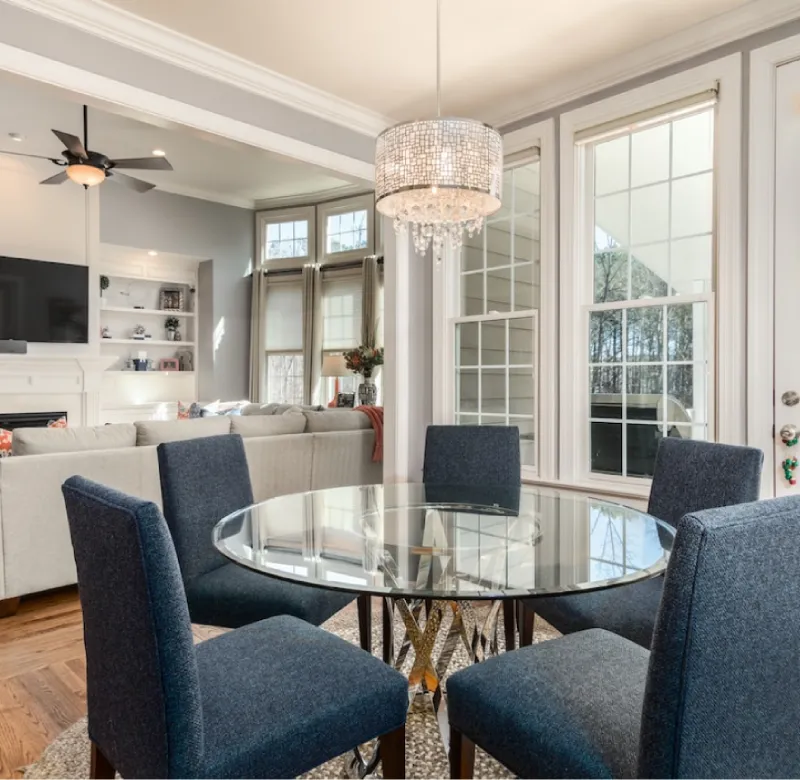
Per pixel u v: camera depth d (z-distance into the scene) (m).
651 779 0.97
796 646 1.02
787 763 1.04
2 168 6.33
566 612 1.88
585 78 3.27
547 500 2.37
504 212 3.75
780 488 2.64
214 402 7.72
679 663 0.92
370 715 1.33
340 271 7.70
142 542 1.06
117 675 1.19
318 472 4.32
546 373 3.47
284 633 1.56
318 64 3.16
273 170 6.95
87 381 6.73
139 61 2.82
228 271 8.20
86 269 6.80
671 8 2.69
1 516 2.83
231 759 1.14
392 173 2.10
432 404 4.02
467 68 3.21
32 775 1.72
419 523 2.00
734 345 2.76
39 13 2.51
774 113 2.66
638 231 3.17
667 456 2.26
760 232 2.69
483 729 1.30
